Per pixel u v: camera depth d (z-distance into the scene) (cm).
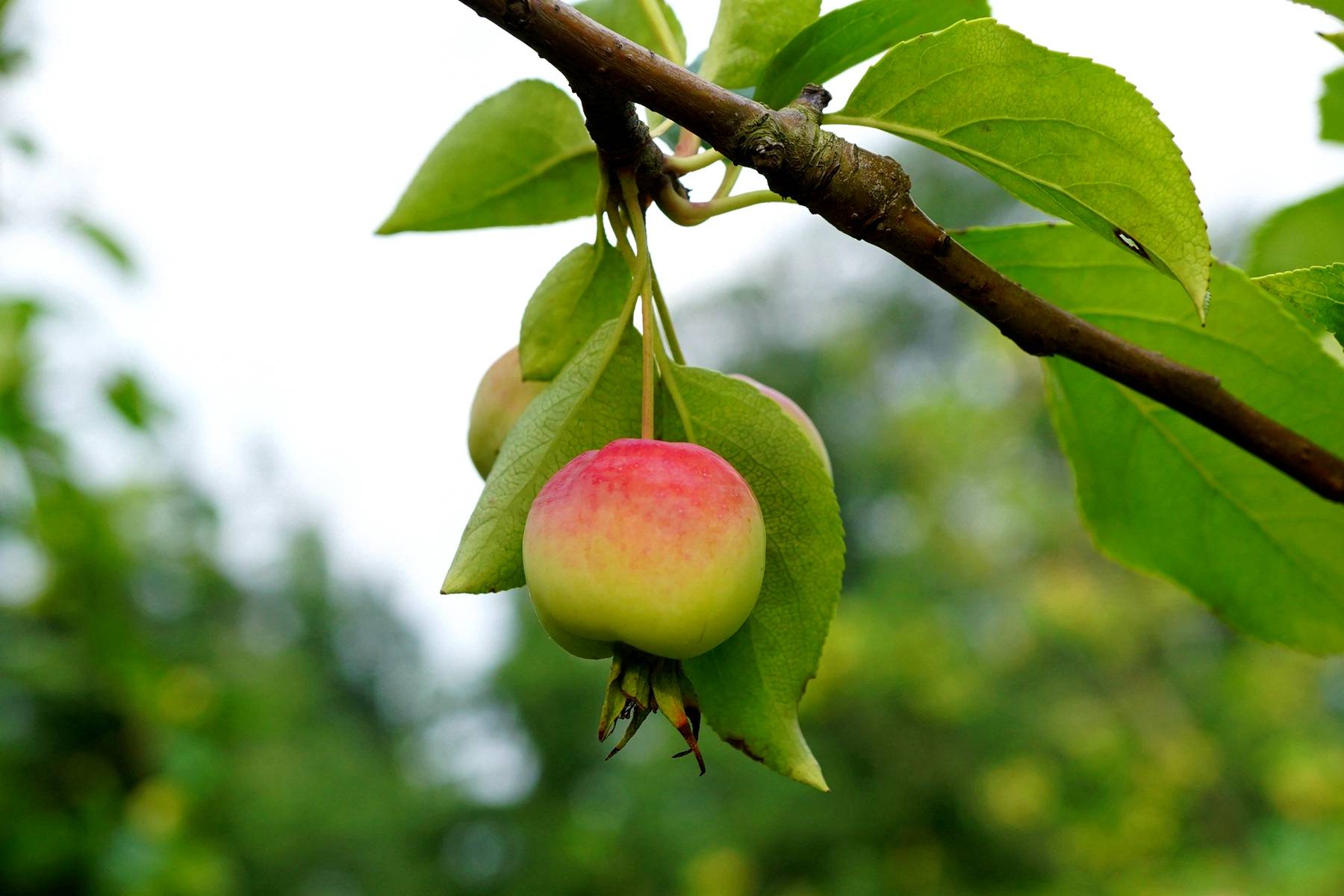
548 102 170
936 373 1862
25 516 489
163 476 633
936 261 113
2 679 533
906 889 1123
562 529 111
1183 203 108
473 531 125
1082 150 111
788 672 132
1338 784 743
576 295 144
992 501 1109
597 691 1716
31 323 429
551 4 109
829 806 1158
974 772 1086
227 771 669
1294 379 146
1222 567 170
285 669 1311
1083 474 173
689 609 108
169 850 541
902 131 118
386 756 2127
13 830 503
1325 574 163
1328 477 117
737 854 1177
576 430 130
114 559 516
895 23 135
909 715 1102
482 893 1612
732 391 131
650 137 129
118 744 571
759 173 112
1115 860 927
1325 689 991
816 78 139
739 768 1265
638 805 1324
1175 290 148
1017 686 1095
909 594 1111
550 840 1588
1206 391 117
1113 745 975
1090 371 164
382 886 1571
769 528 130
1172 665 1025
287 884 1226
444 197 177
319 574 2598
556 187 177
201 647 955
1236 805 927
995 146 116
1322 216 187
